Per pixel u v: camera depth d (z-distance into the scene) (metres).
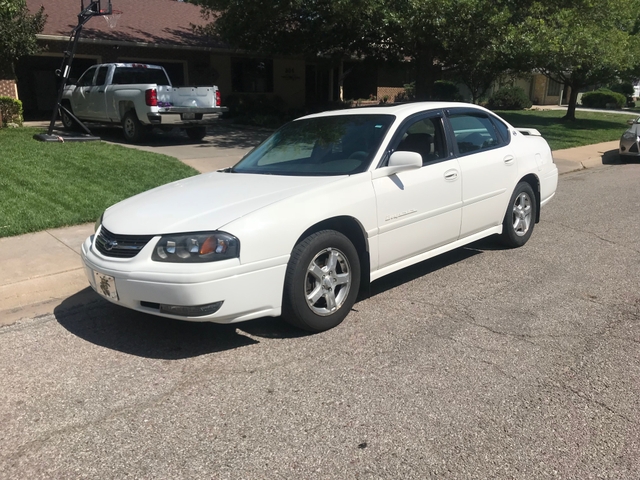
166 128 13.94
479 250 6.69
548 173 6.99
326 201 4.35
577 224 7.99
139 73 14.80
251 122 20.45
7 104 14.76
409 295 5.25
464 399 3.48
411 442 3.06
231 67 22.73
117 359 4.11
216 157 12.20
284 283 4.15
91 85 14.92
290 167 5.09
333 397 3.52
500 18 13.89
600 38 16.27
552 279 5.64
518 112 30.50
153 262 3.88
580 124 24.16
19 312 5.01
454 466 2.87
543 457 2.93
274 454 2.98
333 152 5.05
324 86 26.62
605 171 13.48
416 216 5.04
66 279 5.66
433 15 13.71
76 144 11.98
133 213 4.33
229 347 4.25
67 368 3.99
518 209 6.59
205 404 3.48
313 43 17.95
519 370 3.83
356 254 4.57
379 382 3.69
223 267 3.82
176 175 9.75
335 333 4.46
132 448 3.07
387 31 15.00
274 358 4.06
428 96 17.84
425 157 5.30
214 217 4.00
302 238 4.25
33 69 19.80
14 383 3.79
